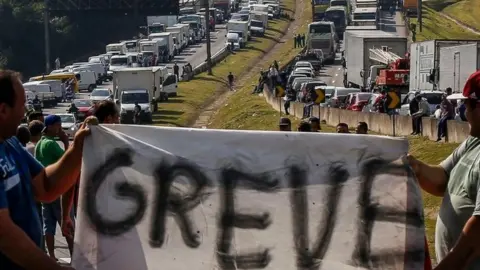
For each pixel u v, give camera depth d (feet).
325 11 449.89
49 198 25.81
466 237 22.98
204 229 25.62
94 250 25.84
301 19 582.35
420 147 128.36
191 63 424.87
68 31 437.58
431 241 62.03
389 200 25.57
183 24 487.61
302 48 442.50
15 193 22.79
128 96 253.24
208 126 241.55
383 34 284.61
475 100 24.68
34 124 55.26
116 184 25.89
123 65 388.37
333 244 25.53
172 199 25.75
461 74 177.17
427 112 149.69
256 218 25.59
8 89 22.85
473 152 24.54
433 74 194.18
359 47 279.49
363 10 421.18
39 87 307.99
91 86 365.81
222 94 334.85
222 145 25.79
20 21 414.41
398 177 25.57
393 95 150.51
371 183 25.54
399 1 517.14
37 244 23.61
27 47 418.51
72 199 36.01
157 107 276.21
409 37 415.44
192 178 25.73
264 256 25.53
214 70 395.14
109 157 25.95
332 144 25.63
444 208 25.02
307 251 25.52
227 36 466.29
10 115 22.98
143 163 25.88
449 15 569.64
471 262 24.02
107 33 464.24
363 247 25.49
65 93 326.44
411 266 25.45
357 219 25.53
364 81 273.13
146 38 449.48
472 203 24.06
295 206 25.55
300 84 265.54
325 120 193.67
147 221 25.75
